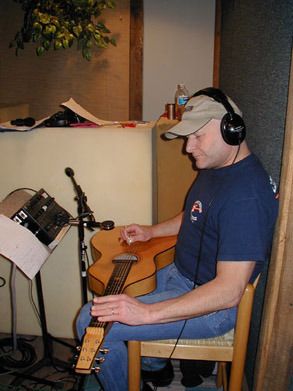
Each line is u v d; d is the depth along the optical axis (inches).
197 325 45.3
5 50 110.0
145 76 112.0
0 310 73.2
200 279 48.8
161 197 71.5
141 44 109.1
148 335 45.3
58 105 113.0
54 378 63.1
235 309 46.4
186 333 45.4
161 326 45.3
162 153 69.1
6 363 65.7
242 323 42.8
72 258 69.7
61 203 66.7
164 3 106.9
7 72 112.0
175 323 45.3
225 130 42.3
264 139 49.8
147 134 62.6
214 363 62.0
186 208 52.1
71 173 59.4
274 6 45.2
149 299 48.4
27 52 109.9
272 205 41.6
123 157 63.7
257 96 54.1
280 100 42.9
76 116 67.7
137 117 113.3
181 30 108.4
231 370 45.3
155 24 108.3
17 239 47.5
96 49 109.0
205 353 45.6
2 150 64.5
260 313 51.6
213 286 39.7
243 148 44.5
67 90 112.4
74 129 62.9
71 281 70.9
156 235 60.4
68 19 90.4
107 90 112.1
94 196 66.1
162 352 46.2
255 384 47.7
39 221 51.7
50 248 52.7
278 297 41.3
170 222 61.6
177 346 45.8
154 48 110.0
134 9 106.9
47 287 71.6
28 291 71.3
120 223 67.2
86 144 63.4
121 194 65.7
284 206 39.3
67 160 64.4
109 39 100.5
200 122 42.3
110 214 66.9
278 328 42.0
